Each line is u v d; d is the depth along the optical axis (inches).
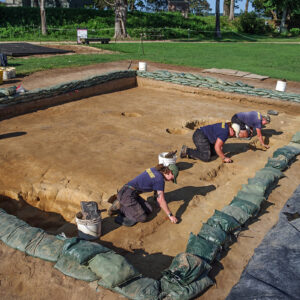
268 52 1021.8
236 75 606.5
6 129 330.0
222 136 249.9
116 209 183.3
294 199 206.2
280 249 157.5
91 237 165.6
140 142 304.0
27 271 139.9
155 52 940.0
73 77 542.9
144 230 176.2
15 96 375.9
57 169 242.5
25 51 778.2
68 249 139.9
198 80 508.7
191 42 1332.4
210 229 161.5
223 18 2119.8
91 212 164.9
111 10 1637.6
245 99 467.8
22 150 274.1
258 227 178.1
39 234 156.0
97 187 218.5
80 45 1013.8
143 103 451.8
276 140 323.9
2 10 1365.7
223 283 138.6
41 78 526.9
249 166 262.4
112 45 1062.4
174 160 240.7
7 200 219.6
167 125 360.5
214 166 258.1
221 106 449.1
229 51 1023.0
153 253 160.1
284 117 409.4
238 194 201.2
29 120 362.9
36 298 128.6
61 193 215.9
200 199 208.2
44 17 1253.1
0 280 136.3
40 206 217.3
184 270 130.2
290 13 1939.0
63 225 197.0
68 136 311.9
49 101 419.2
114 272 127.3
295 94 439.8
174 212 193.0
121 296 127.0
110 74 510.3
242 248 161.2
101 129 336.8
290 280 137.6
